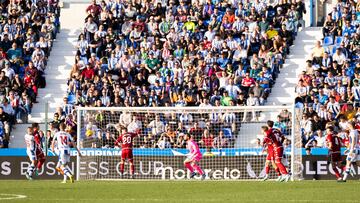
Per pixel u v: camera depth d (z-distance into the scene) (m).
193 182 68.62
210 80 88.19
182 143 77.44
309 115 81.19
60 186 63.41
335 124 81.06
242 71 89.19
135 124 79.44
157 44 93.56
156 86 88.44
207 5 96.88
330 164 72.38
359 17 92.88
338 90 84.88
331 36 92.69
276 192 56.03
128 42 94.56
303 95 85.25
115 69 91.88
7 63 92.31
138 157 76.12
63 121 82.75
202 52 91.88
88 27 96.31
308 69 88.19
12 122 87.81
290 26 94.38
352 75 86.44
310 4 99.44
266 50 91.31
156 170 75.94
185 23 95.44
